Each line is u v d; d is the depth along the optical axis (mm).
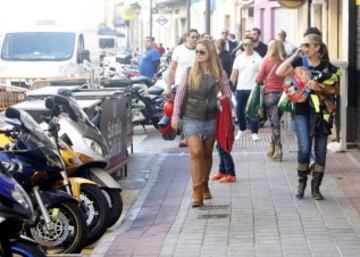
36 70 39062
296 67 18000
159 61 42219
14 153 13312
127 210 18562
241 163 23750
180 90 18031
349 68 25047
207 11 44531
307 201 18484
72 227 14578
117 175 22656
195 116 18000
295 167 22859
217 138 18219
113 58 56875
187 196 19719
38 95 22125
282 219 16875
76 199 14578
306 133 18297
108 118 21000
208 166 18594
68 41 40344
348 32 25109
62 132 16250
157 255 14461
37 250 10805
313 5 43062
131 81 33719
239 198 18969
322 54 17875
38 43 40344
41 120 17391
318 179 18531
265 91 23781
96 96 21781
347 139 25188
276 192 19531
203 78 17891
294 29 49375
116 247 15086
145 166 24375
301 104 18172
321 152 18391
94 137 16672
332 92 18000
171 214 17922
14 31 40688
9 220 10609
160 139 31156
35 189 13453
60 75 38750
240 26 64000
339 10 35719
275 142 23984
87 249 15812
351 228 16047
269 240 15281
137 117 33031
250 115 24156
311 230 15938
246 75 28406
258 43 32938
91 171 16391
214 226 16500
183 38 29344
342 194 19141
